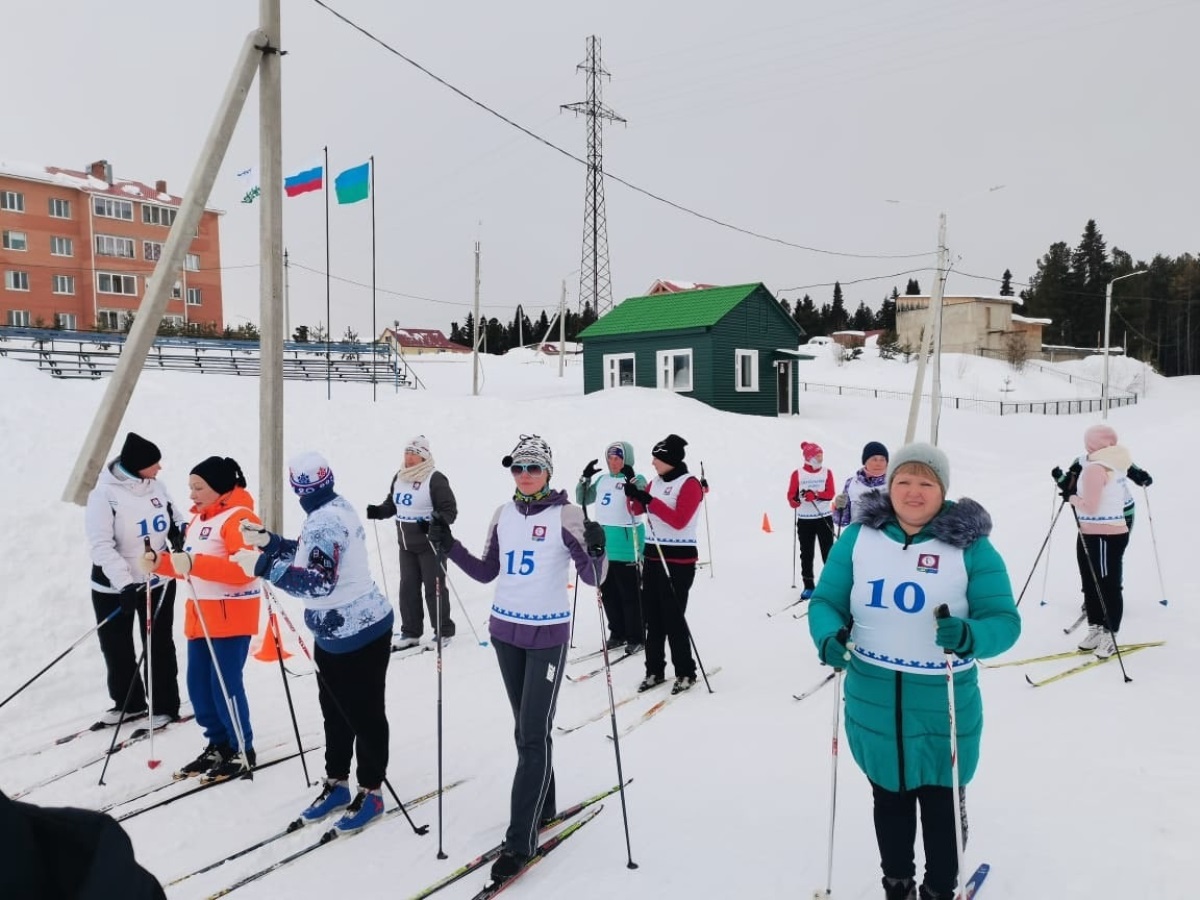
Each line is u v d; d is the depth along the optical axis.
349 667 3.74
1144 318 74.81
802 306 82.00
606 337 26.52
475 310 27.59
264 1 7.47
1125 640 6.33
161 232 47.06
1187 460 15.89
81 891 1.09
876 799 2.81
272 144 7.53
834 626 2.75
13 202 42.16
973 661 2.73
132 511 4.91
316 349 25.77
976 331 54.03
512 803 3.44
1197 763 4.12
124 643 5.00
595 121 37.34
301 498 3.75
